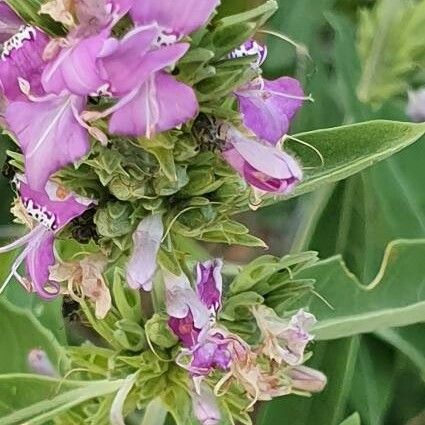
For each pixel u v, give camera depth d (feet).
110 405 0.30
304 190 0.30
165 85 0.22
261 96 0.25
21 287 0.34
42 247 0.27
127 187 0.25
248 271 0.28
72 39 0.22
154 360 0.29
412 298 0.34
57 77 0.21
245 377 0.27
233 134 0.25
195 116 0.24
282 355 0.28
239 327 0.28
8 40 0.23
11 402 0.29
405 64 0.34
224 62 0.24
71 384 0.29
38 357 0.32
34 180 0.22
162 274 0.27
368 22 0.34
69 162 0.23
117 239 0.26
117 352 0.30
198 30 0.23
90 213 0.26
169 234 0.27
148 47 0.21
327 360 0.36
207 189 0.26
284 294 0.29
